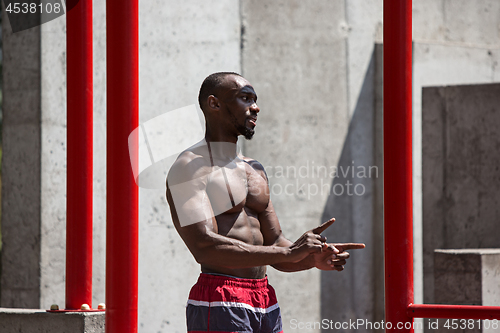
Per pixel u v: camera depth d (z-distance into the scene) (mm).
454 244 14289
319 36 13242
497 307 5832
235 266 5559
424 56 13656
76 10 7973
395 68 6328
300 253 5434
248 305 5938
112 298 6336
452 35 14508
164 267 11672
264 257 5488
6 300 11250
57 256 11125
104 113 11539
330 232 13078
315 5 13258
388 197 6316
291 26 13078
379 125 13570
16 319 7801
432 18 14211
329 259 6074
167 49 12141
